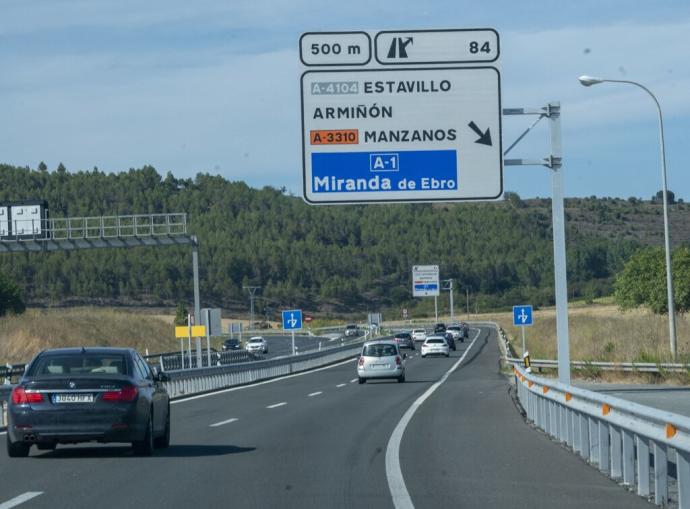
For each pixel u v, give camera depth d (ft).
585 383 231.30
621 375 240.94
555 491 69.82
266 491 71.05
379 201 141.18
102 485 74.38
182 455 94.07
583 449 88.22
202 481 76.28
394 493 69.67
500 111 141.59
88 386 88.33
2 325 403.95
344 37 141.38
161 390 100.58
